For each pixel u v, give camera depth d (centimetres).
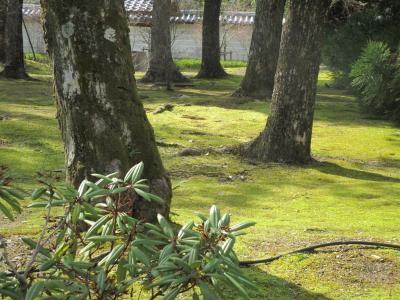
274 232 679
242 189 963
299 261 554
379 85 1681
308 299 476
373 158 1277
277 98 1160
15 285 280
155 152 584
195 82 2852
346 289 500
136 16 4075
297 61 1138
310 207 867
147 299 441
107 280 300
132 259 281
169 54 2752
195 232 290
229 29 4703
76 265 284
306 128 1160
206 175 1046
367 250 587
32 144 1165
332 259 561
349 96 2341
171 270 270
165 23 2720
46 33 572
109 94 564
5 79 2372
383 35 2075
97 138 564
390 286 508
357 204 895
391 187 1016
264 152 1170
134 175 322
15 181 899
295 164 1154
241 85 2228
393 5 2130
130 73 578
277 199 914
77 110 564
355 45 2205
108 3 559
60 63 566
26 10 4531
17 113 1495
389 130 1591
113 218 308
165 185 582
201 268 276
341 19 2220
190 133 1420
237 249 588
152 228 301
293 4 1128
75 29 555
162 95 2212
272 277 516
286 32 1143
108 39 559
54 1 558
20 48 2441
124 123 569
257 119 1673
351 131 1562
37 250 290
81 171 565
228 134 1442
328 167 1152
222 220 296
